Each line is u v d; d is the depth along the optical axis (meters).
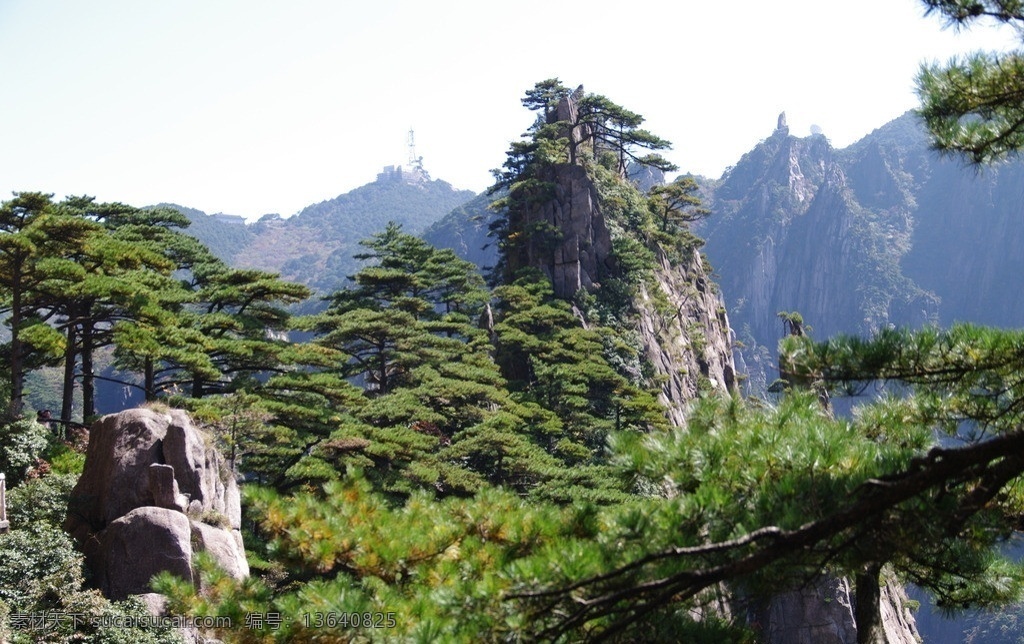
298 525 12.74
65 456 38.16
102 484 28.80
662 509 10.27
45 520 27.36
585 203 96.06
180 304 53.91
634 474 11.34
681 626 10.18
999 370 10.78
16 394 41.06
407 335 67.38
